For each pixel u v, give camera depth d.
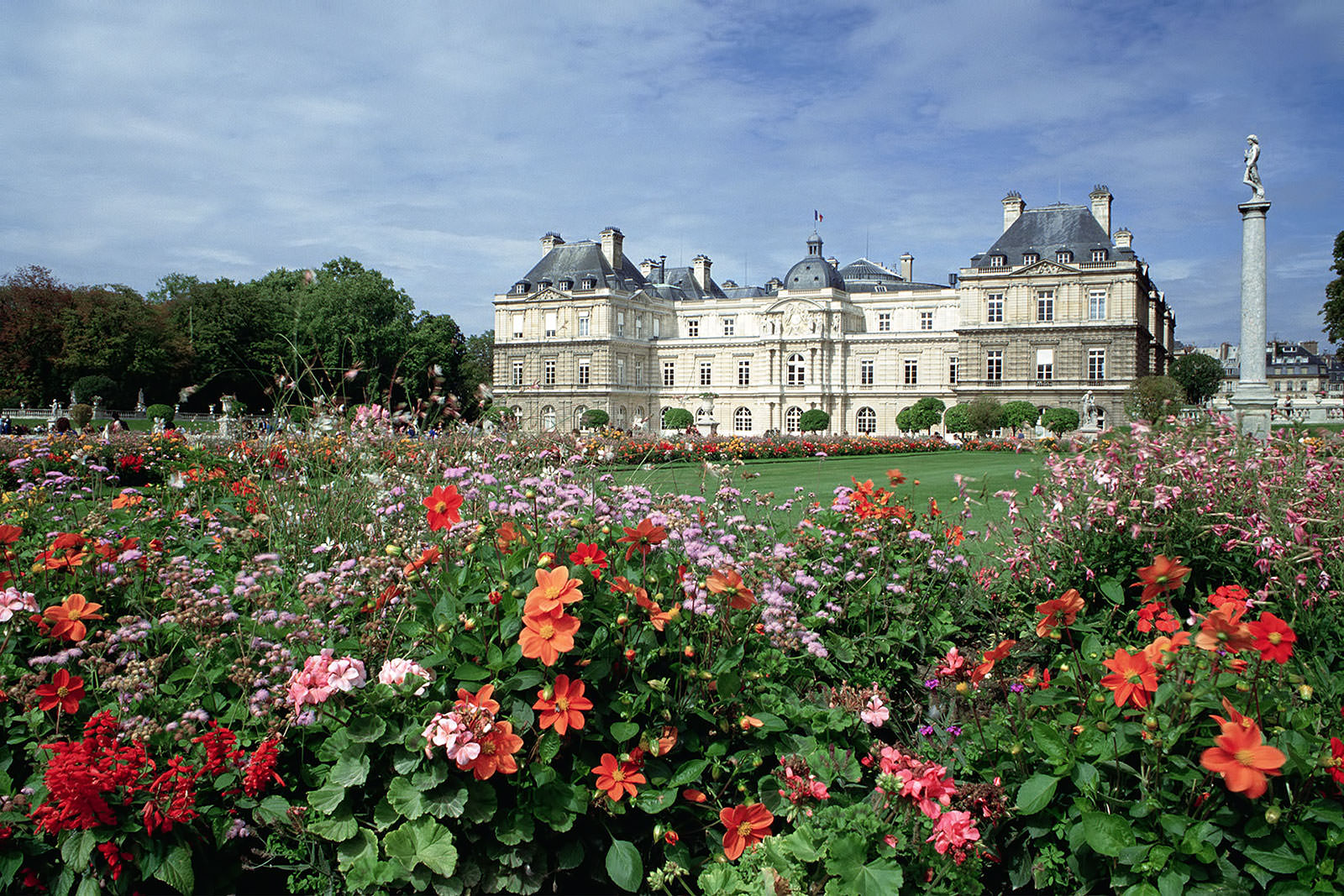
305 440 9.71
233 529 7.03
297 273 82.88
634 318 89.56
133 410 68.81
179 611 5.04
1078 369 68.44
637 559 5.98
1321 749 3.75
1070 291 68.88
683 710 4.88
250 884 4.57
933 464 34.59
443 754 4.15
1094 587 7.28
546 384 86.81
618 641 4.88
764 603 5.84
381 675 4.34
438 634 4.67
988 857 4.34
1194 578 7.16
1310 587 6.28
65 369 66.25
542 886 4.61
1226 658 4.25
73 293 68.62
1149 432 7.68
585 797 4.38
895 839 4.02
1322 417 33.41
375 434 10.33
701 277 104.38
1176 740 3.99
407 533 7.20
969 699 4.59
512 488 8.02
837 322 82.44
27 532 7.62
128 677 4.46
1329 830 3.64
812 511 8.90
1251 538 6.73
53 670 4.92
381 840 4.33
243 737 4.57
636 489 8.47
